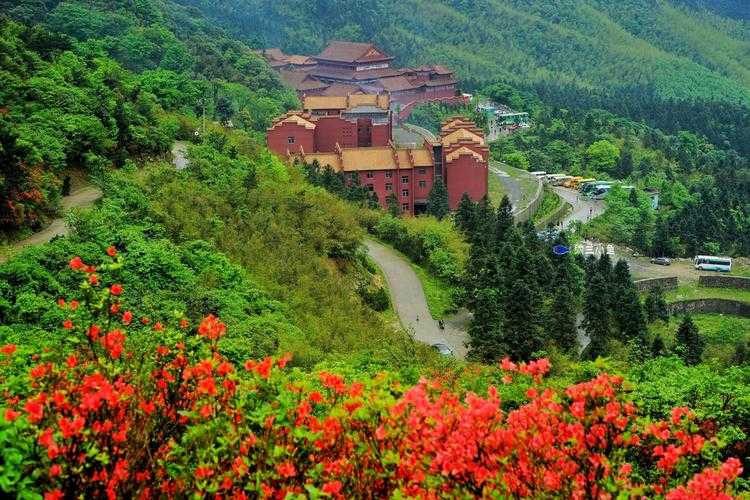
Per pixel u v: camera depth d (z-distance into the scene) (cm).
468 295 7594
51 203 5934
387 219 9481
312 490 1577
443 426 1662
